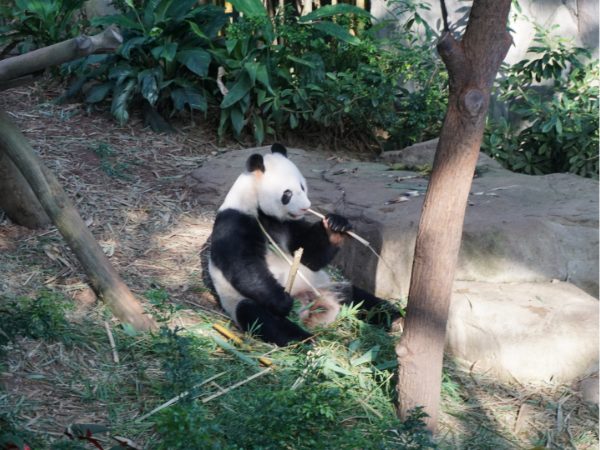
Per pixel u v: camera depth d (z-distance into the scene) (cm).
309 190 624
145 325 458
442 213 366
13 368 399
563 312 461
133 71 745
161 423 326
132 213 607
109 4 809
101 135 721
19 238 541
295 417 357
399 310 501
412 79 818
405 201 578
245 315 473
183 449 321
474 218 527
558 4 801
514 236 508
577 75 772
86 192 619
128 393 396
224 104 734
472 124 351
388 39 817
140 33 757
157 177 670
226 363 434
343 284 520
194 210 628
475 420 415
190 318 484
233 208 493
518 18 805
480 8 341
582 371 444
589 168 734
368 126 811
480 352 463
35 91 776
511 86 807
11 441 316
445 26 351
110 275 467
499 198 581
